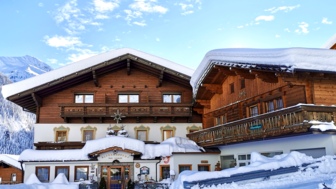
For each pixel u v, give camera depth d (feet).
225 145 53.62
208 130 54.29
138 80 67.97
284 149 40.75
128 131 64.44
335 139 33.88
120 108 62.75
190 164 54.34
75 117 62.39
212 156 56.03
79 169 55.06
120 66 67.10
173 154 53.98
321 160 29.55
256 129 40.91
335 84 37.99
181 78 64.49
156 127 65.46
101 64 61.77
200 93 60.29
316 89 36.78
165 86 68.33
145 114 62.90
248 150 48.21
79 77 63.67
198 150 55.88
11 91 58.95
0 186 39.01
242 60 40.65
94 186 51.08
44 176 54.13
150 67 65.51
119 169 54.70
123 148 54.44
